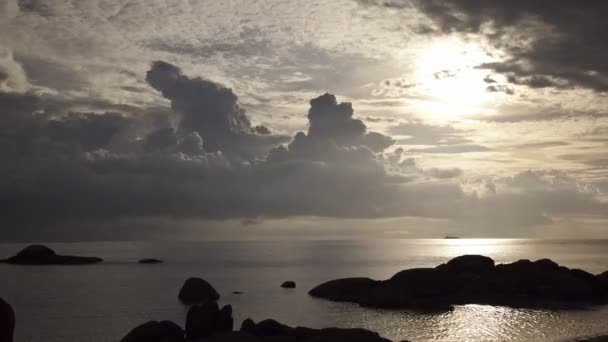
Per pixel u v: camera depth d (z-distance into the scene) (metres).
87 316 51.06
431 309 52.16
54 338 41.41
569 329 42.31
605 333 40.78
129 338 34.41
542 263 64.75
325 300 60.78
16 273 103.81
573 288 57.66
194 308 36.31
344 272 108.69
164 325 35.44
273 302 59.78
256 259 165.62
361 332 33.94
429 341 39.06
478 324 44.62
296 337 35.22
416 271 60.88
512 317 47.59
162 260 160.62
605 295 58.88
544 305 53.31
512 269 63.53
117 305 58.69
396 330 42.94
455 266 67.50
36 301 62.28
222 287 77.81
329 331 34.78
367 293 58.97
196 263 142.25
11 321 26.72
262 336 35.34
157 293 70.06
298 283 84.75
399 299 55.38
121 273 105.06
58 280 89.50
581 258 163.25
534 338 39.38
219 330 35.56
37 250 135.88
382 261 150.50
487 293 58.41
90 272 107.19
